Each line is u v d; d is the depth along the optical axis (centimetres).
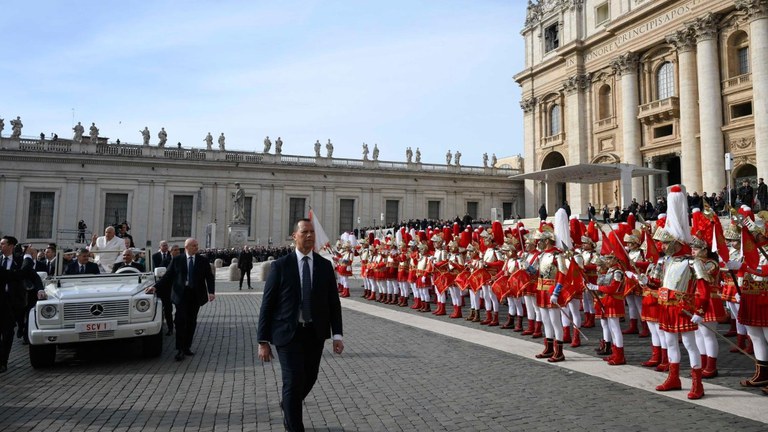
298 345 571
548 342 1027
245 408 720
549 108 5684
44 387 850
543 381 849
